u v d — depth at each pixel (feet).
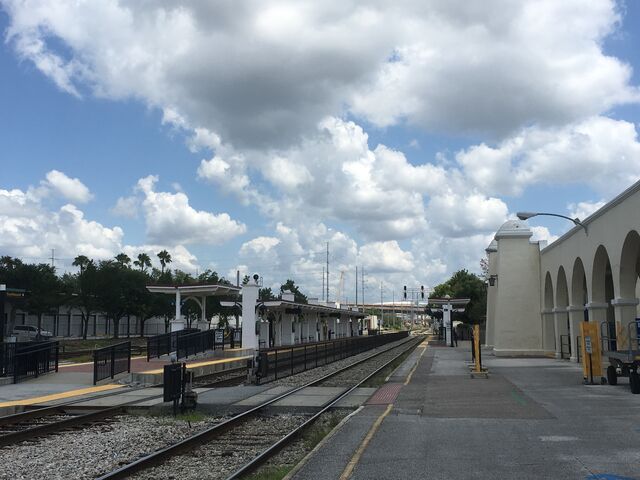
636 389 51.62
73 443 35.12
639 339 66.13
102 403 51.11
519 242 124.26
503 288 123.03
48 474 28.02
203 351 107.04
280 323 168.35
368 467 25.93
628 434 32.68
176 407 46.42
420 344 204.13
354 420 39.34
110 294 227.81
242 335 113.50
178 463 29.99
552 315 118.11
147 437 36.83
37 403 51.01
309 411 47.98
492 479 23.70
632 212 64.28
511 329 121.70
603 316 80.53
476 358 74.08
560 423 36.58
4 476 27.63
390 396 53.93
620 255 68.39
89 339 221.25
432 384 63.77
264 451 30.66
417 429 35.27
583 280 94.38
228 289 124.16
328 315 237.25
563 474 24.30
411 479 23.85
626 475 24.06
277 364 77.92
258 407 47.47
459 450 29.17
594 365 60.90
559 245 103.65
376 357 129.18
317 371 90.17
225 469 28.73
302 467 26.12
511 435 32.91
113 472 26.66
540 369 81.25
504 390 55.77
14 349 67.62
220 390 63.10
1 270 201.16
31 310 205.77
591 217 79.20
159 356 99.60
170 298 254.47
